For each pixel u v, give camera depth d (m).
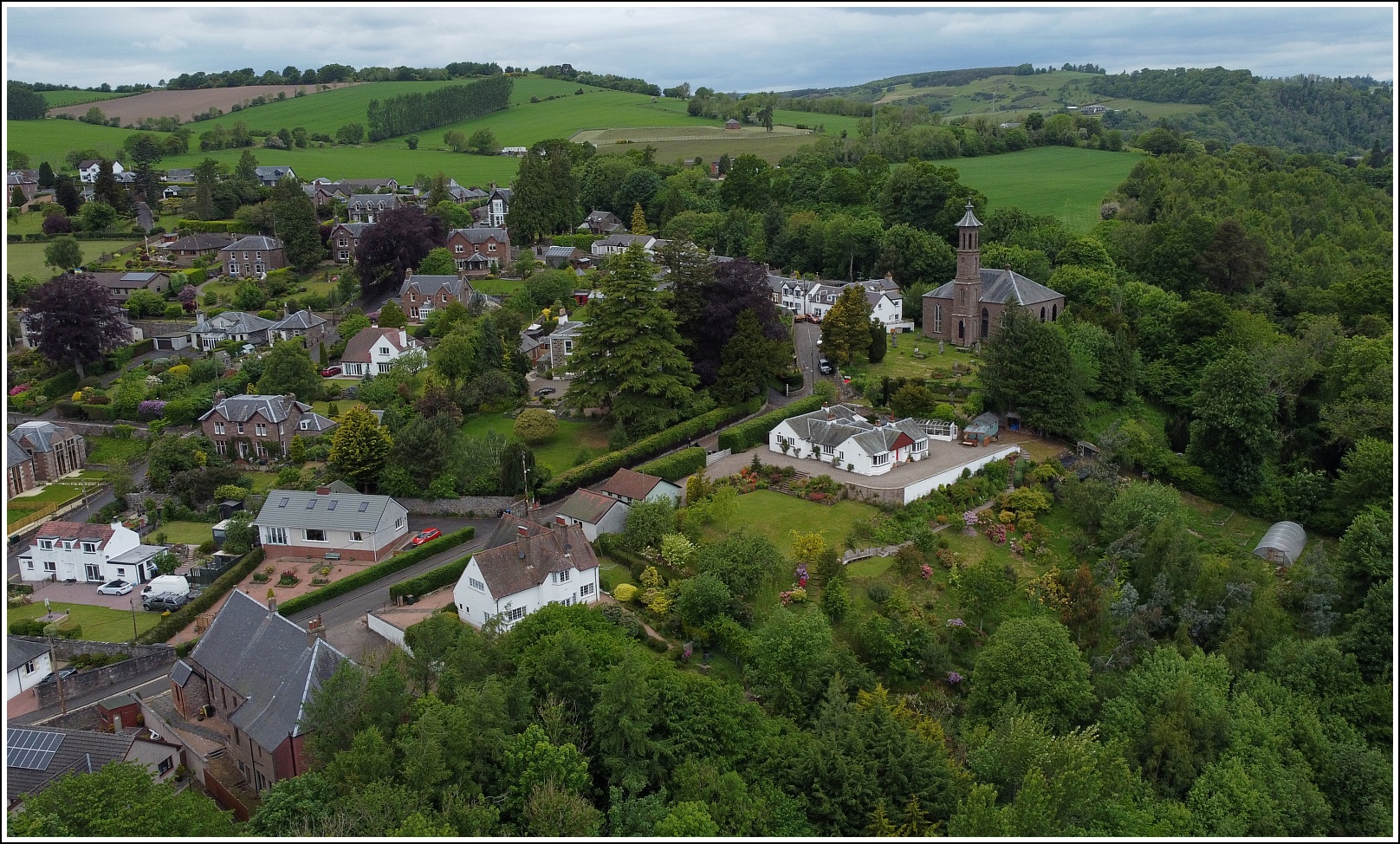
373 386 123.81
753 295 123.38
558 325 144.12
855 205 198.12
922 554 86.00
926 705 69.38
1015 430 113.69
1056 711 66.94
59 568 89.12
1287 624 78.50
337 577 86.00
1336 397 112.81
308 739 55.91
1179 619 79.56
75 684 70.81
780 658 67.81
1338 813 63.44
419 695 63.62
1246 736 65.25
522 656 64.06
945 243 165.75
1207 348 122.38
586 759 55.94
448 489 97.75
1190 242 149.88
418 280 160.12
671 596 78.19
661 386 108.31
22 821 47.31
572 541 79.62
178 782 62.25
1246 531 99.94
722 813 52.47
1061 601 78.94
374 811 48.34
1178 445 113.81
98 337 136.88
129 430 122.94
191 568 89.00
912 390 110.75
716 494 91.38
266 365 129.38
